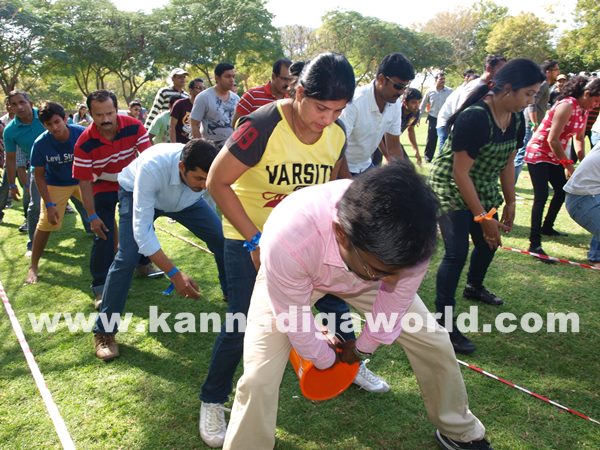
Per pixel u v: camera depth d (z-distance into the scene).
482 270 3.60
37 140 3.97
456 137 2.72
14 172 5.30
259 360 1.75
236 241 2.08
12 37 26.75
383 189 1.12
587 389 2.66
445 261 2.94
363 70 52.25
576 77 4.60
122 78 35.25
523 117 2.91
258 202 2.07
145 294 3.98
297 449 2.26
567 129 4.70
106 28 31.45
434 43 50.78
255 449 1.86
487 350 3.05
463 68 57.25
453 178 2.89
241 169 1.90
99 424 2.45
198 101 5.09
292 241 1.44
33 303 3.90
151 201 2.68
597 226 3.51
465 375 2.80
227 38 35.44
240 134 1.88
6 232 6.09
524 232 5.45
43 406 2.60
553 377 2.77
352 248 1.28
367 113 3.27
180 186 2.83
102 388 2.74
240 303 2.12
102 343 3.05
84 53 31.39
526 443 2.27
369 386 2.64
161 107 7.13
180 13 34.84
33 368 2.80
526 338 3.19
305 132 1.92
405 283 1.57
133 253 2.94
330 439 2.32
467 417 2.10
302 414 2.50
